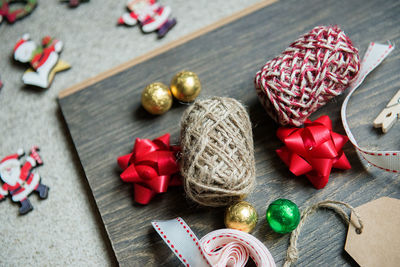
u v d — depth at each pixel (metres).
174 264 0.37
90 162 0.41
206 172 0.34
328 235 0.37
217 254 0.36
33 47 0.47
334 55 0.36
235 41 0.45
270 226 0.36
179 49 0.45
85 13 0.50
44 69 0.47
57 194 0.42
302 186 0.38
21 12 0.50
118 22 0.49
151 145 0.38
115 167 0.41
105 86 0.44
